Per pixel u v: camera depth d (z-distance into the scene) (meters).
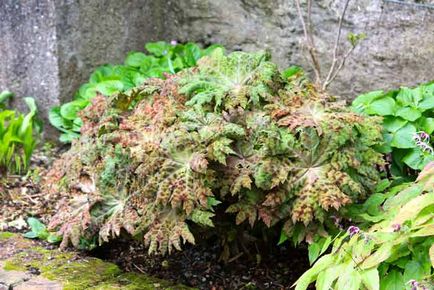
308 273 2.16
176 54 4.05
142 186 2.41
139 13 4.22
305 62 3.88
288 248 2.82
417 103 2.84
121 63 4.17
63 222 2.60
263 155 2.36
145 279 2.54
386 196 2.39
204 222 2.29
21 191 3.38
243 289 2.58
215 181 2.37
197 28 4.29
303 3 3.82
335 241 2.28
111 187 2.55
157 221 2.36
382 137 2.59
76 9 3.82
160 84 2.77
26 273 2.53
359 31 3.65
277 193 2.36
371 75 3.66
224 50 4.14
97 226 2.53
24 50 3.86
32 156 3.79
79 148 2.80
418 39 3.48
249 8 4.04
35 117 3.88
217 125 2.38
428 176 2.15
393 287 2.08
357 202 2.46
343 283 2.05
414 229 2.06
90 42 3.94
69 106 3.66
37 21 3.76
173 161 2.35
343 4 3.66
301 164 2.39
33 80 3.88
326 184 2.33
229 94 2.51
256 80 2.56
